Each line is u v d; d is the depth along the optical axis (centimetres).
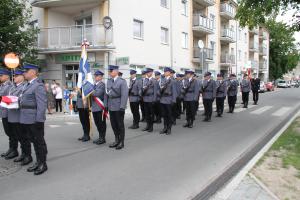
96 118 1079
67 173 763
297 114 1930
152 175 748
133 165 829
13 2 2098
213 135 1254
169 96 1275
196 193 638
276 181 696
